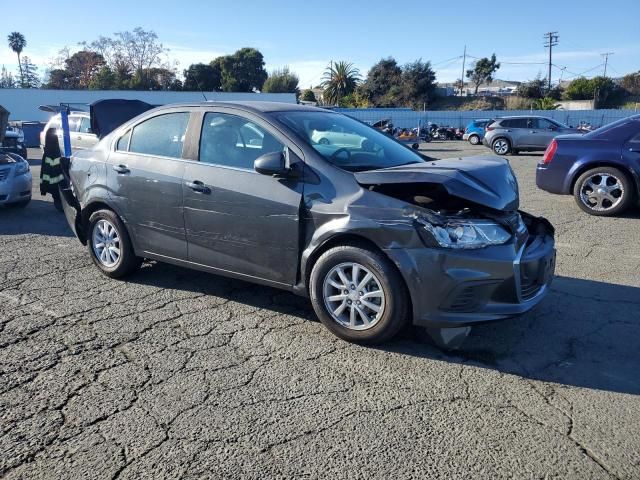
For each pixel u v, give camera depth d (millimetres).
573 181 8203
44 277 5336
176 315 4363
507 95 67375
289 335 3994
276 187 3957
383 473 2514
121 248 5039
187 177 4418
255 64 72062
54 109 12570
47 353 3697
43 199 10258
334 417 2961
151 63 61469
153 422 2914
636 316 4293
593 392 3209
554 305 4535
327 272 3795
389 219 3512
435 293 3451
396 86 65188
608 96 63469
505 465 2566
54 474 2504
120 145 5023
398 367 3514
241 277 4309
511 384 3305
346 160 4051
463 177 3627
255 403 3098
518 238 3674
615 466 2557
